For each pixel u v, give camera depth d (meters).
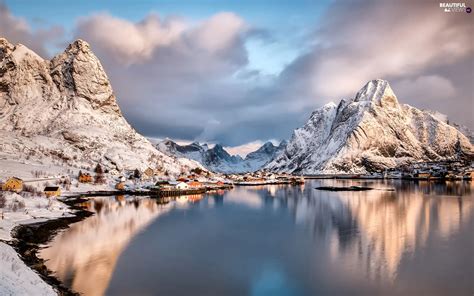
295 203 136.50
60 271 49.62
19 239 64.44
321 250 61.84
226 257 57.56
